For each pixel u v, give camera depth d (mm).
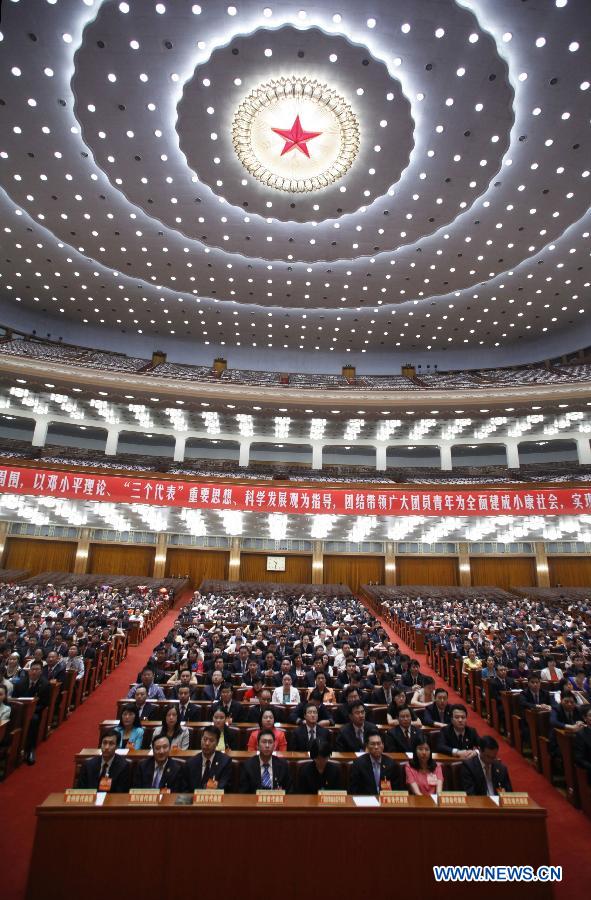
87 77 15281
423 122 16562
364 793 4281
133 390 25266
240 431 29453
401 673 8344
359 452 32875
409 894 3359
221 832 3395
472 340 32625
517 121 16391
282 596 20406
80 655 9438
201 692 7625
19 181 19688
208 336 33156
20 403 26594
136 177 19094
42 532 23984
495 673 8633
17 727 6125
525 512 22828
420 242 22609
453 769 4699
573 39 13836
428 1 13141
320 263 24422
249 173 18641
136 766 4320
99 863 3262
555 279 25234
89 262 25266
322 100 15891
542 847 3523
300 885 3336
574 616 17938
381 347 34000
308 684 8070
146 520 24438
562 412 26281
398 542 26078
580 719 6391
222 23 13828
